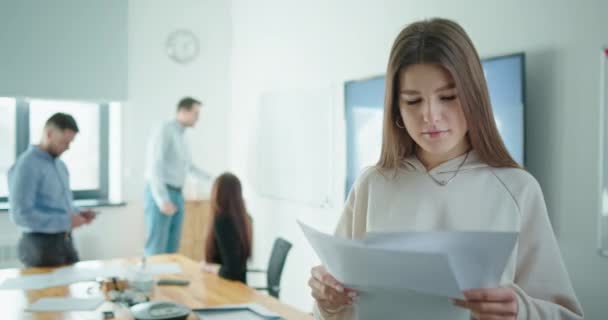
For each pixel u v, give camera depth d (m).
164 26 4.93
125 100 4.66
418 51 0.92
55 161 3.34
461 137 0.96
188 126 4.68
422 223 1.01
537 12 2.36
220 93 5.23
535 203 0.94
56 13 4.32
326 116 3.78
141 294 2.30
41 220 3.09
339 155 3.63
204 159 5.19
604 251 2.14
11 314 2.07
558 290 0.91
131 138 4.80
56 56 4.33
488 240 0.79
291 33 4.23
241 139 5.04
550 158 2.33
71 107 4.64
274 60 4.48
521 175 0.96
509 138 2.45
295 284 4.18
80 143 4.71
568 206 2.27
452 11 2.78
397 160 1.07
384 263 0.84
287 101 4.27
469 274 0.83
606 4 2.11
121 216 4.74
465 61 0.91
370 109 3.26
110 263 3.05
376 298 0.93
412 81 0.93
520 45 2.44
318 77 3.88
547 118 2.33
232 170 5.23
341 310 1.07
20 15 4.17
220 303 2.22
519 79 2.39
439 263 0.76
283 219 4.34
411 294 0.89
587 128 2.18
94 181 4.80
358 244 0.86
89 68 4.48
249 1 4.90
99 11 4.50
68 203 3.46
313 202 3.93
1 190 4.38
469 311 0.88
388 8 3.21
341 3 3.63
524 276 0.94
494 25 2.56
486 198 0.97
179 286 2.51
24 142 4.42
